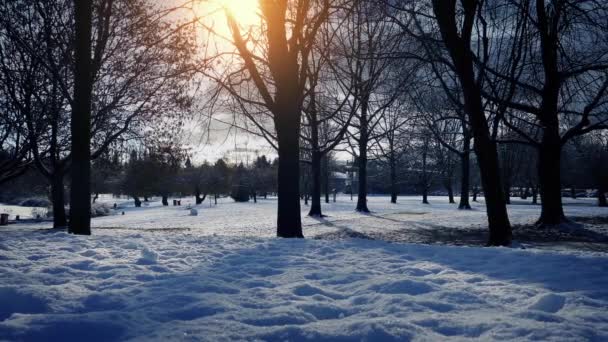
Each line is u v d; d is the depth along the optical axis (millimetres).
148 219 33875
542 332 3045
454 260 6168
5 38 17594
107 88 18859
